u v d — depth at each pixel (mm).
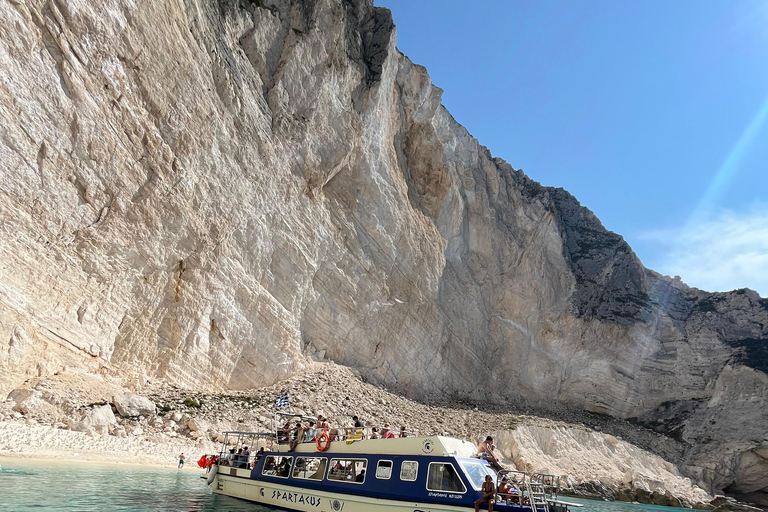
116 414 23688
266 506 16594
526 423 40625
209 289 30203
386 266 44719
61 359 23016
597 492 35531
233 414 27469
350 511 14336
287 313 35469
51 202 22656
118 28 25141
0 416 19594
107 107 24891
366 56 45281
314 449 16422
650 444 50469
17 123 21391
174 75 27922
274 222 34844
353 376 39531
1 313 20453
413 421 36125
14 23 21297
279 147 35062
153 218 26984
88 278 24141
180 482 19062
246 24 34438
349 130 40438
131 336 26375
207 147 29906
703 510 36688
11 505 12289
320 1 38938
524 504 12430
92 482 16312
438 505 12906
